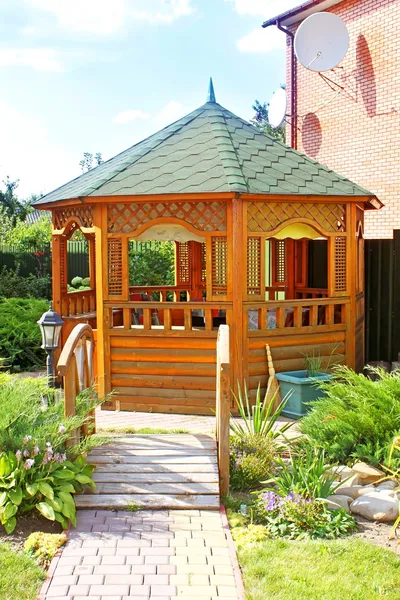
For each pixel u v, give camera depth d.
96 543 4.45
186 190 7.61
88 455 5.82
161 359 8.14
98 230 8.17
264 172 8.23
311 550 4.36
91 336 6.59
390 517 4.98
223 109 9.86
